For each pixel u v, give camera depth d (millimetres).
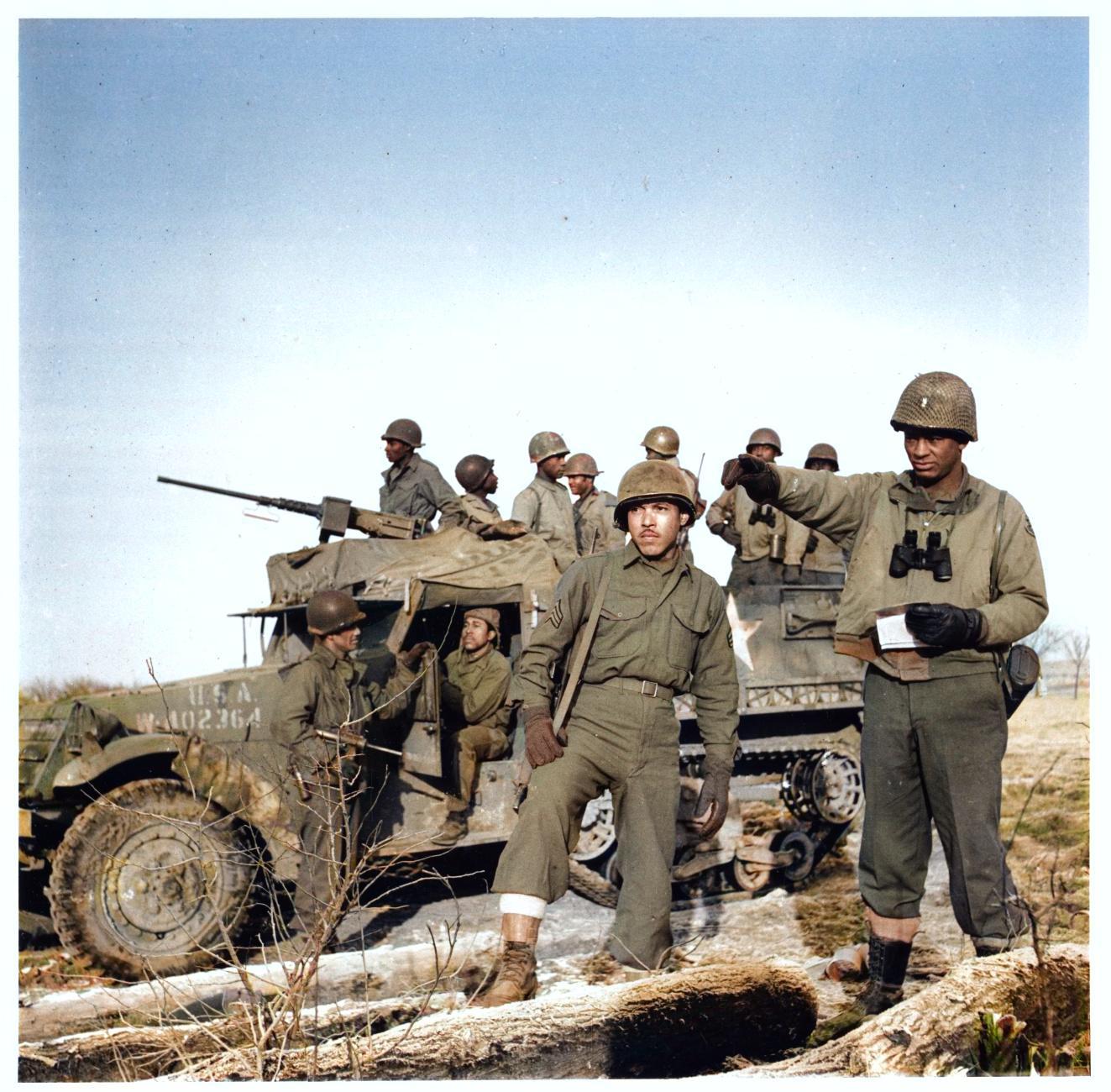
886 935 4102
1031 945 4094
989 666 3910
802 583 6746
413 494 6945
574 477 7160
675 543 4191
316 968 3953
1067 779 8094
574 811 4055
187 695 5328
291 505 6379
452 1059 3725
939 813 3971
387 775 5344
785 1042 3953
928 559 3971
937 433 3943
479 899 5648
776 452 7195
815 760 6680
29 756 5422
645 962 4020
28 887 5543
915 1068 3748
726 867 6273
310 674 5016
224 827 5105
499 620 5676
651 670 4059
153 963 4930
